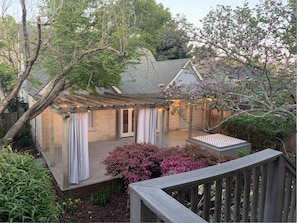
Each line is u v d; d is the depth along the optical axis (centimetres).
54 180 804
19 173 246
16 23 760
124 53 770
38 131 1141
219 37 555
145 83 1409
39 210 229
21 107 1261
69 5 742
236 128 1234
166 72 1423
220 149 1068
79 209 671
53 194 273
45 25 707
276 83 506
